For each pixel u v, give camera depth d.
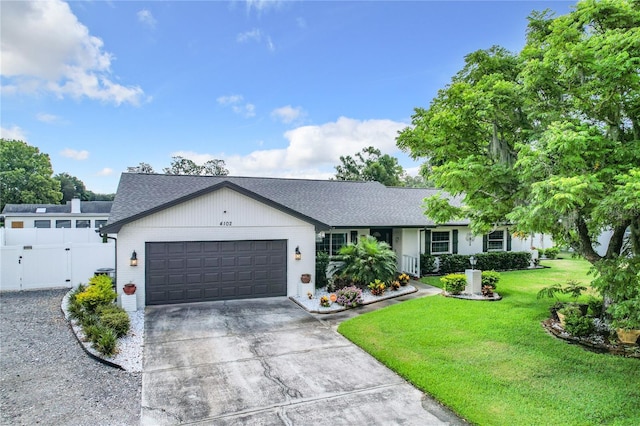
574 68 7.11
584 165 6.89
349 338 8.91
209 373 6.96
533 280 16.14
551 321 9.67
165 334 9.20
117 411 5.56
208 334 9.24
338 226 15.85
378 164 40.38
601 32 7.84
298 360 7.62
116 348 8.05
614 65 6.68
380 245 14.74
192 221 12.34
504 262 19.17
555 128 6.85
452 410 5.57
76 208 33.50
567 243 9.87
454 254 18.84
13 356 7.69
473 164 8.60
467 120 9.43
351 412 5.57
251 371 7.07
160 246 12.05
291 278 13.47
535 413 5.35
